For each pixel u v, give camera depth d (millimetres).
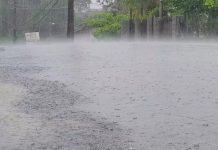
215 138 8367
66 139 8406
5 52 25453
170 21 33281
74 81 14430
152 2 39531
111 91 12695
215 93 11969
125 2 42000
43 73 16344
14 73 16578
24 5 51562
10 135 8664
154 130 8938
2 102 11492
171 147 7906
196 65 16938
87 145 8039
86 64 18297
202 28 30922
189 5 31250
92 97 12031
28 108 10875
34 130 8992
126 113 10289
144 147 7922
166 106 10797
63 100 11734
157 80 14047
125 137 8516
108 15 50312
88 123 9508
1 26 51094
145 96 11914
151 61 18484
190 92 12195
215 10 30156
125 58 19859
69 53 23141
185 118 9727
